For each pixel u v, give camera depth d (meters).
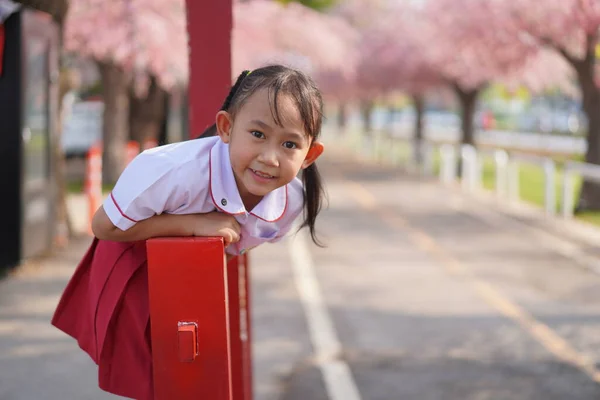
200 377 2.36
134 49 15.84
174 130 35.75
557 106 80.38
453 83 28.41
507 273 10.60
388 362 6.70
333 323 7.99
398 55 30.64
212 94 3.61
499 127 80.38
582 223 15.56
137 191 2.36
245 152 2.29
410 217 16.20
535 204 19.12
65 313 2.79
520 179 26.05
